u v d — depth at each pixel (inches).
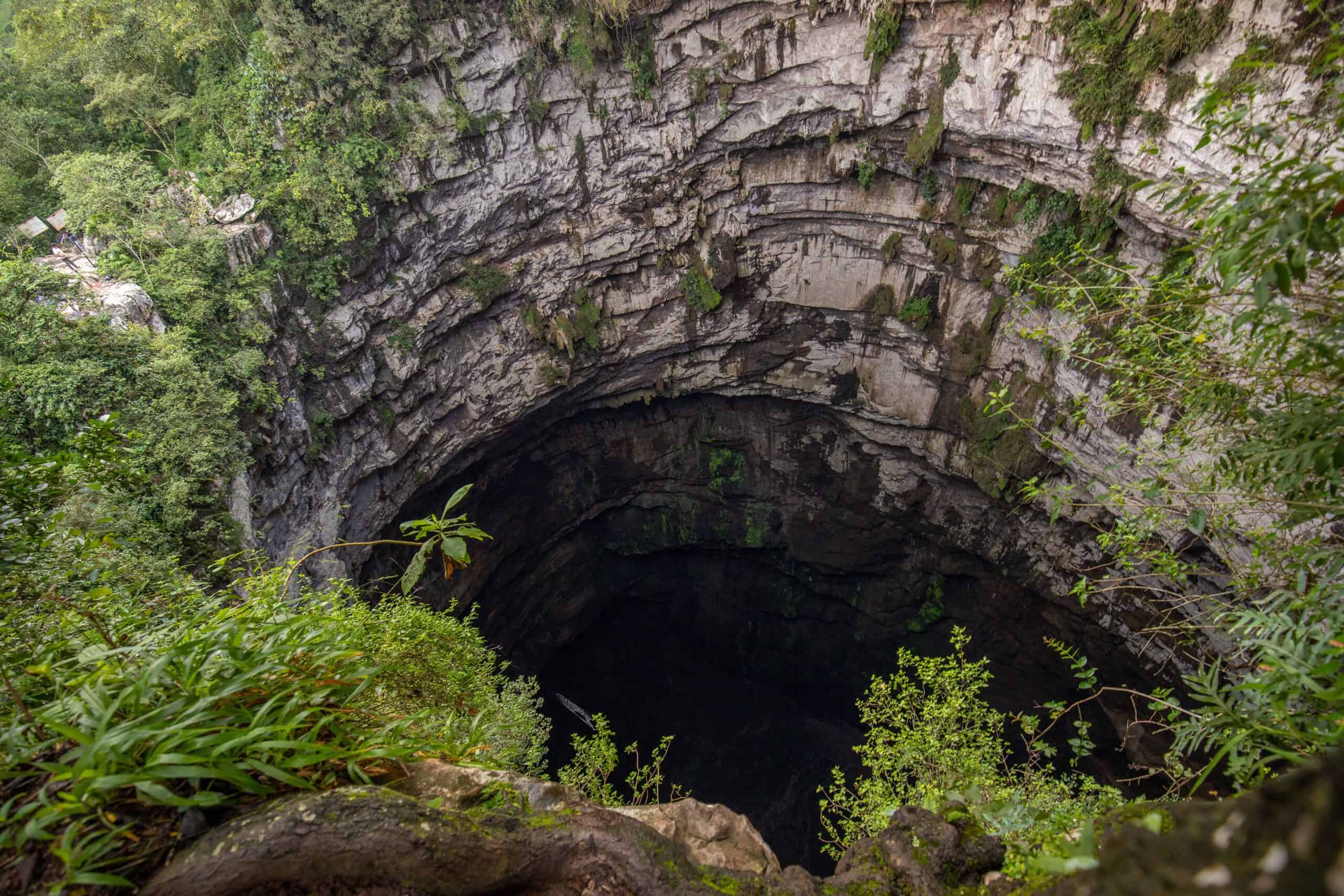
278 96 791.7
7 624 166.1
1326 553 143.4
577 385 1154.0
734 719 1486.2
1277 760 135.3
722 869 128.5
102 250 704.4
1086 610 943.7
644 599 1544.0
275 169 804.6
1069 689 1056.2
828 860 1232.8
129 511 494.9
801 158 977.5
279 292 808.3
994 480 965.8
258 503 735.1
